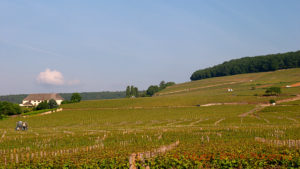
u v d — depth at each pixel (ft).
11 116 388.78
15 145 130.82
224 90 562.25
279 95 420.77
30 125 305.73
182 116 309.83
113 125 272.51
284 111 301.84
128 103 457.68
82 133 175.94
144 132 164.96
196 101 430.20
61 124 306.55
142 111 375.86
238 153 78.02
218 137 138.31
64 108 444.55
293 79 568.41
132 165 69.21
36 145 128.47
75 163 75.72
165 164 71.97
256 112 310.04
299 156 72.64
